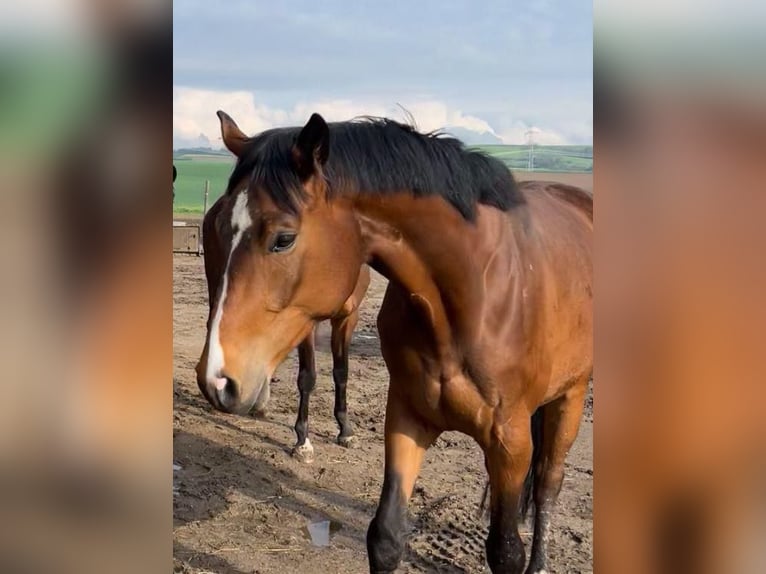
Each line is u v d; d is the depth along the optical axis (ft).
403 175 7.56
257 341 6.89
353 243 7.44
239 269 6.84
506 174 8.70
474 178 8.15
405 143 7.69
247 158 7.19
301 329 7.26
